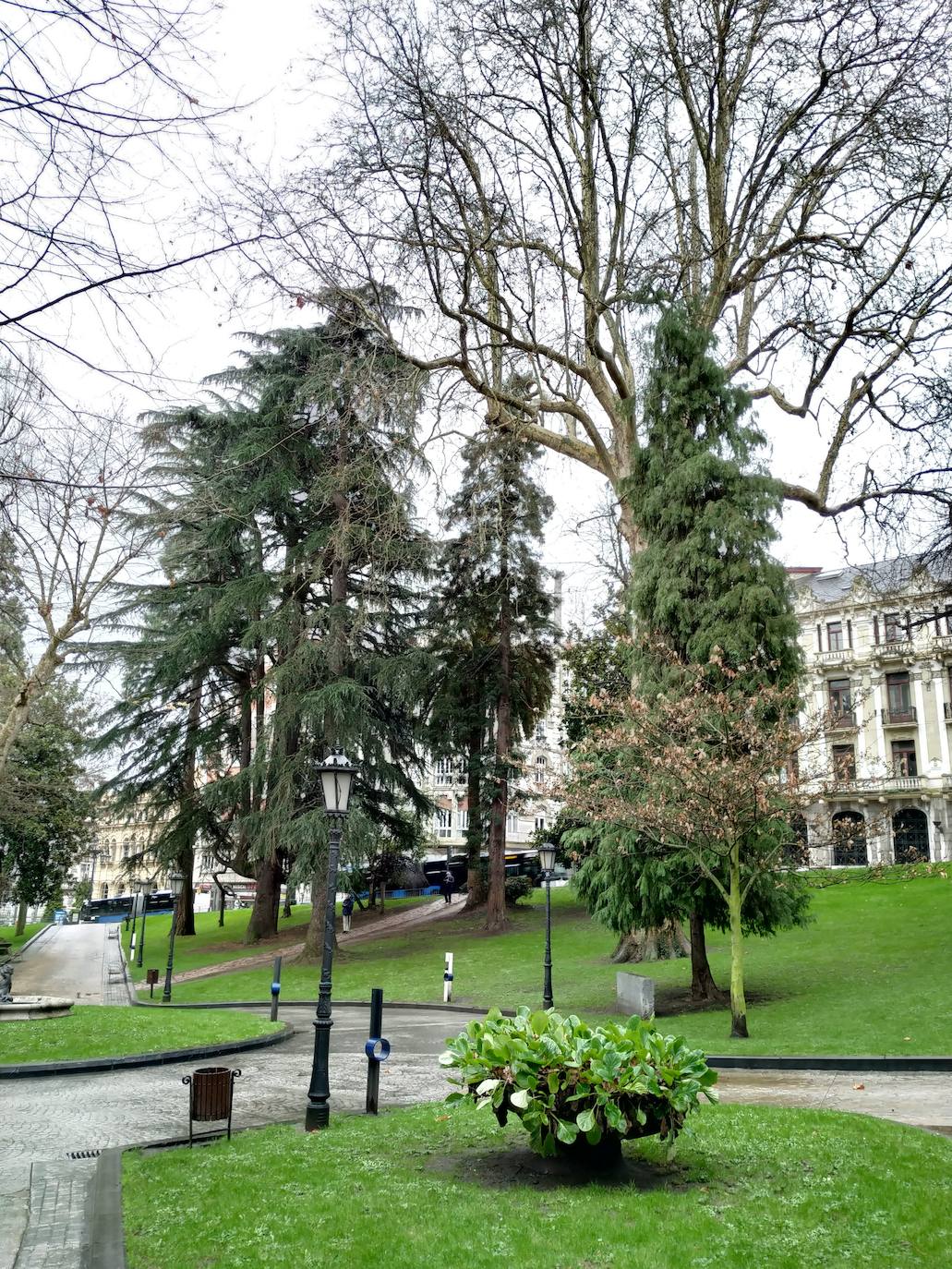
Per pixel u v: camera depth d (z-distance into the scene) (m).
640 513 21.92
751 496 20.34
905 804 47.44
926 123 18.25
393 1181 6.52
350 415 24.05
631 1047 6.77
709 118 21.34
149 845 35.06
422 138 17.67
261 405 30.12
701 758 15.90
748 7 18.98
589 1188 6.32
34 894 43.38
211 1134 8.33
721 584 20.02
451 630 35.97
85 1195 6.87
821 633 51.19
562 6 18.81
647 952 25.61
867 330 20.55
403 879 56.47
